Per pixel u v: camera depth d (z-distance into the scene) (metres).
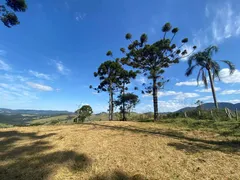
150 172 3.92
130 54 17.98
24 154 5.24
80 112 24.70
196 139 7.00
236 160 4.50
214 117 13.77
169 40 17.20
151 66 17.97
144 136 7.46
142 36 17.72
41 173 3.94
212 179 3.52
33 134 8.31
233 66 16.52
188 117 16.03
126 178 3.70
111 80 24.41
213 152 5.17
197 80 18.25
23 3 8.61
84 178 3.72
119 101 25.05
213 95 16.61
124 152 5.26
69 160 4.66
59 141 6.68
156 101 17.11
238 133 7.99
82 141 6.56
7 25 9.01
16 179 3.70
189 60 17.98
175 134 8.08
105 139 6.88
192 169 4.00
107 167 4.24
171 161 4.50
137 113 25.56
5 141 6.93
